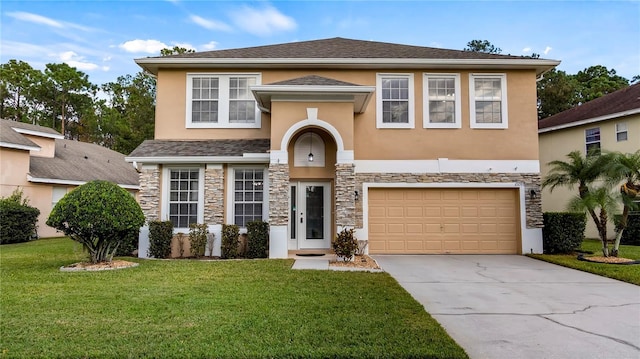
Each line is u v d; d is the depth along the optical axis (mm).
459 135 13352
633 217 16078
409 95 13469
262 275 8695
